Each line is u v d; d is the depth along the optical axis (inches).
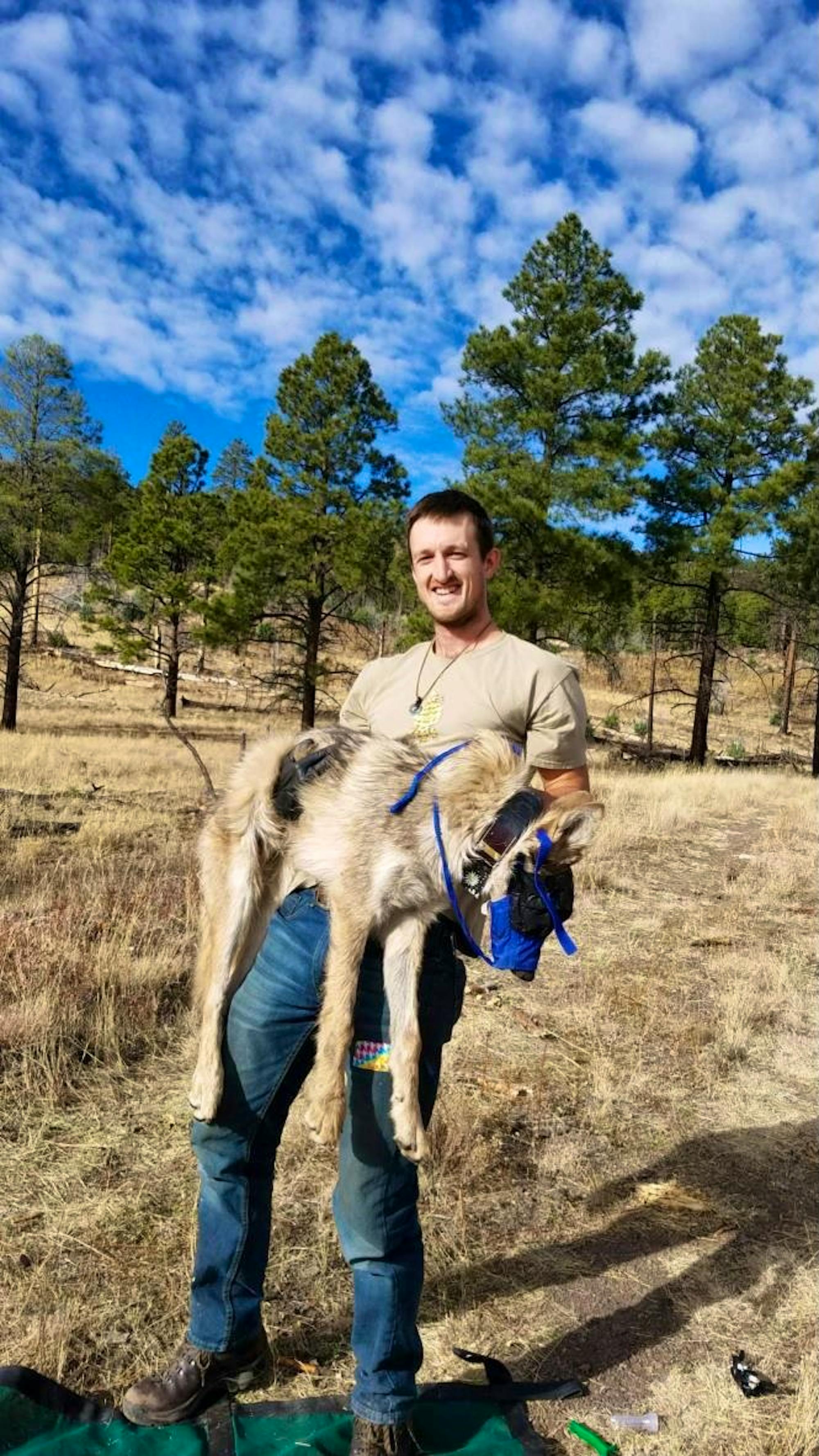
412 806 97.9
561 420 900.0
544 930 90.7
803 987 248.8
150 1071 176.9
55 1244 124.9
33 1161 143.6
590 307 872.3
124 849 354.3
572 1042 204.1
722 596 1187.3
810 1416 104.3
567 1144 163.0
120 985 203.9
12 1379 95.3
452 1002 99.7
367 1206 93.8
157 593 1400.1
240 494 1023.0
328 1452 95.4
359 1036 95.7
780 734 1809.8
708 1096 184.4
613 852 413.7
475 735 100.5
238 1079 98.5
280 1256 127.2
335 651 2105.1
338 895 96.3
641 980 245.4
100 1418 97.4
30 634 2032.5
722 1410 107.1
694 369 1030.4
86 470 1074.1
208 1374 100.1
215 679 1946.4
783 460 1005.8
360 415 971.9
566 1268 130.6
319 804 101.9
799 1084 192.7
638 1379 111.5
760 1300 126.5
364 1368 94.7
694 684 2287.2
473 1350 115.0
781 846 473.7
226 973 105.0
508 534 865.5
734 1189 152.6
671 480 973.8
